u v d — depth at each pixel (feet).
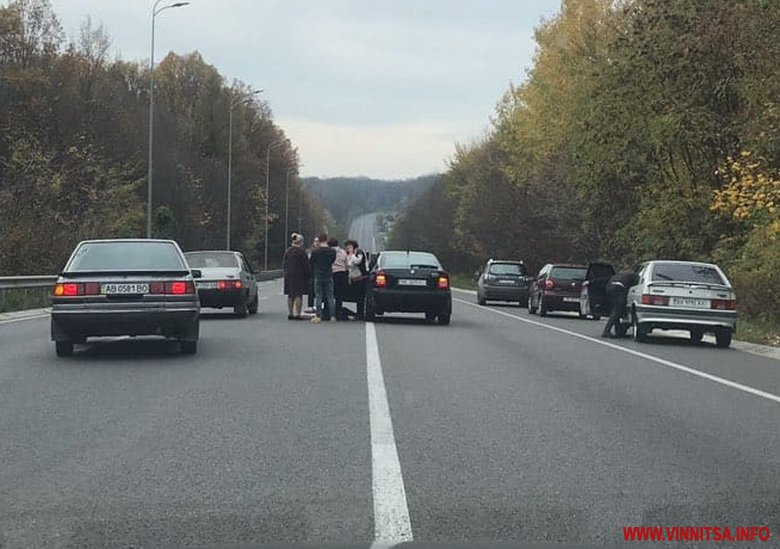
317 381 40.52
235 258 80.59
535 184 163.32
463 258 308.19
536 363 49.29
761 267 78.95
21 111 161.99
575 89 123.54
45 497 22.21
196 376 41.57
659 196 102.78
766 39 86.79
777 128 80.02
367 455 26.58
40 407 33.65
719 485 23.85
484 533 19.62
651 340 67.00
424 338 61.93
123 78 251.19
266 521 20.40
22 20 171.53
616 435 30.04
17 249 106.42
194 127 282.77
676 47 93.71
